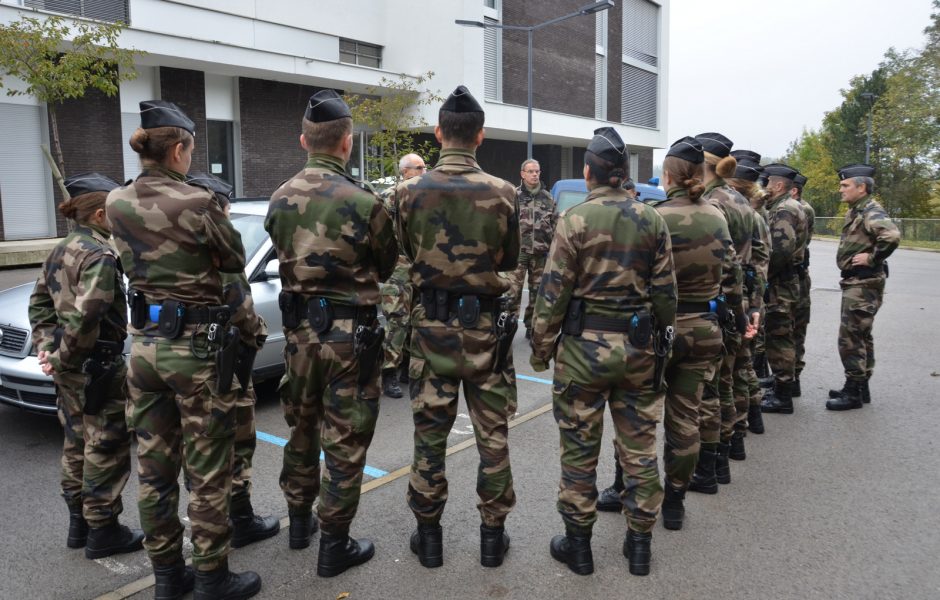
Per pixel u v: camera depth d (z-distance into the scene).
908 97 38.75
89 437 3.33
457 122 3.11
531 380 6.86
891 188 45.66
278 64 19.00
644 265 3.20
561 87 29.38
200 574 2.95
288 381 3.22
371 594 3.13
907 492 4.25
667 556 3.48
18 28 12.07
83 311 3.07
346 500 3.21
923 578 3.28
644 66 35.91
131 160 17.61
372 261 3.22
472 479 4.40
